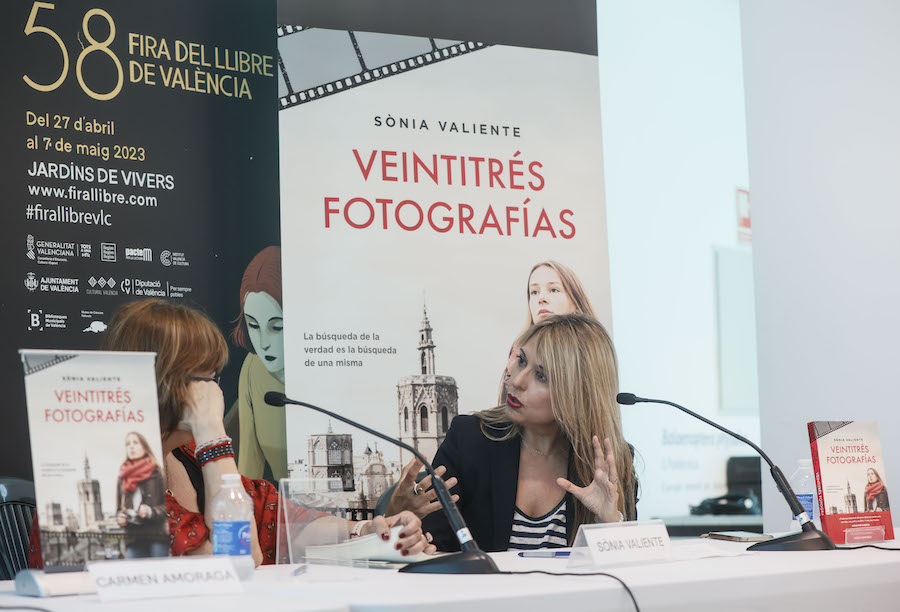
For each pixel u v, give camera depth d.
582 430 2.86
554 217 3.94
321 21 3.69
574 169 3.99
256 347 3.53
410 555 1.95
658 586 1.49
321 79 3.67
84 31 3.37
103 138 3.37
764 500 4.48
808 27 4.37
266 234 3.60
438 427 3.68
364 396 3.60
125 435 1.58
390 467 3.59
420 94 3.80
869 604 1.72
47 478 1.50
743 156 4.71
